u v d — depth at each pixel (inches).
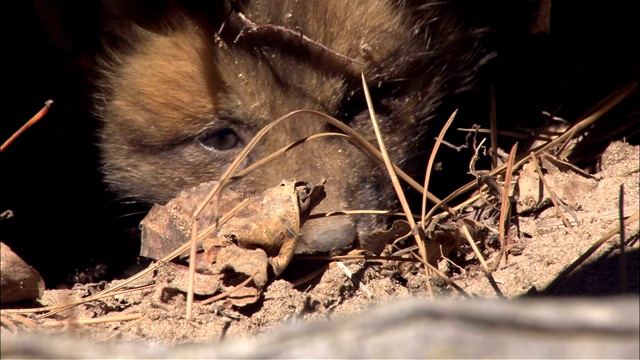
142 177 330.3
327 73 300.8
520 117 358.3
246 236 249.6
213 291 239.8
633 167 276.5
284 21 295.0
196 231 240.1
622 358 109.0
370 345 115.0
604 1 368.5
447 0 340.2
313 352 117.6
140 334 225.9
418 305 114.7
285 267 253.1
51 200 354.0
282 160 297.7
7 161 353.1
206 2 298.8
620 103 315.0
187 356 125.3
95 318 233.9
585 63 355.9
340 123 264.4
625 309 112.2
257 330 231.5
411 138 331.3
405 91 325.4
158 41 307.6
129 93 317.7
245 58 296.2
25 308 239.0
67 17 320.8
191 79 303.4
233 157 309.7
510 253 255.8
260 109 299.4
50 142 345.4
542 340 110.9
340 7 301.0
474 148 310.0
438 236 258.8
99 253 353.4
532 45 376.2
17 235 352.2
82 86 332.2
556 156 291.7
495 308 113.2
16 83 341.1
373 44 309.0
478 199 283.7
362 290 250.2
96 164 340.5
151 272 254.2
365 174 306.2
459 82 354.3
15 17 326.3
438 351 112.2
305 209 261.0
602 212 258.1
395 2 316.8
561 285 226.4
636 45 355.3
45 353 125.3
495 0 355.3
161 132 317.1
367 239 263.6
